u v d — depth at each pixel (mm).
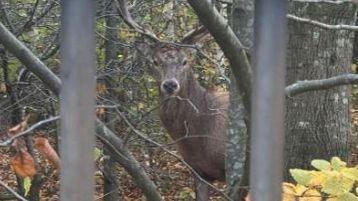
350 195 3354
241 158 5449
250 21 4586
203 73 9258
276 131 1419
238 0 4609
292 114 7215
